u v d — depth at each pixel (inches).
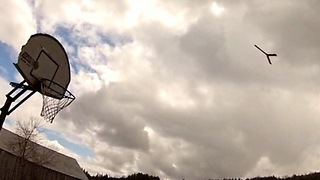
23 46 369.7
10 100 379.6
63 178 1168.2
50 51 417.7
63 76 437.4
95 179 1937.7
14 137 1010.1
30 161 988.6
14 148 967.0
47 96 407.5
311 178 2245.3
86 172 1776.6
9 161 896.9
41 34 405.7
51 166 1169.4
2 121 367.9
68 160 1381.6
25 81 377.4
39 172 1030.4
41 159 1067.3
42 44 404.5
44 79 399.9
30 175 984.3
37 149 1093.8
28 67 374.0
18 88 383.9
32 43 386.3
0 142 947.3
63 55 442.9
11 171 903.1
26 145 999.0
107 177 2338.8
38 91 394.0
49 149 1222.3
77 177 1278.3
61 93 430.9
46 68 407.2
